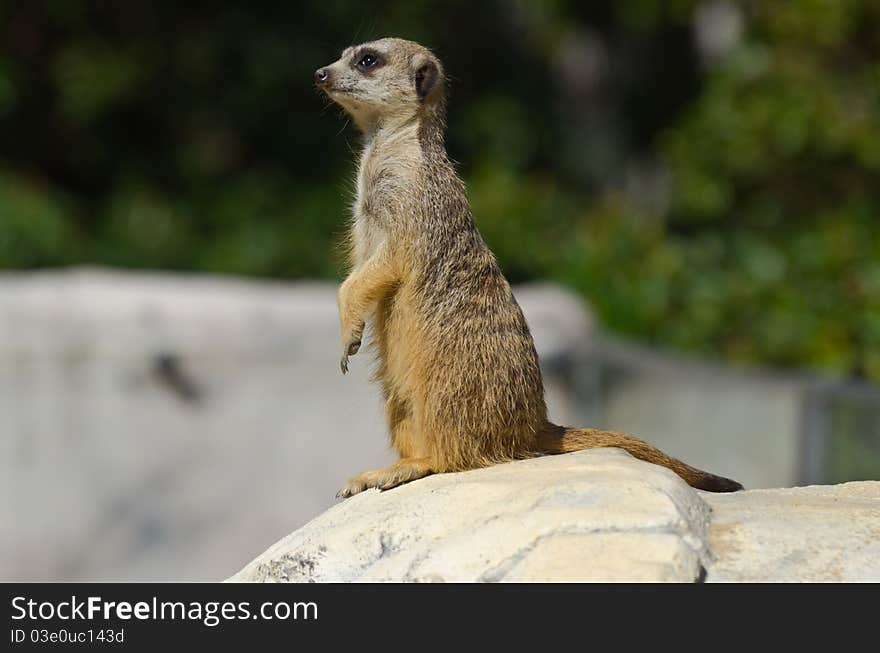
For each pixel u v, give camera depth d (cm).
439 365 966
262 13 2795
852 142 2239
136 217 2623
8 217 2383
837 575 789
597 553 776
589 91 3259
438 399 966
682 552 773
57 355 1770
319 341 1822
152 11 2725
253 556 1805
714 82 2430
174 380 1791
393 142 1032
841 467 1634
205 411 1802
